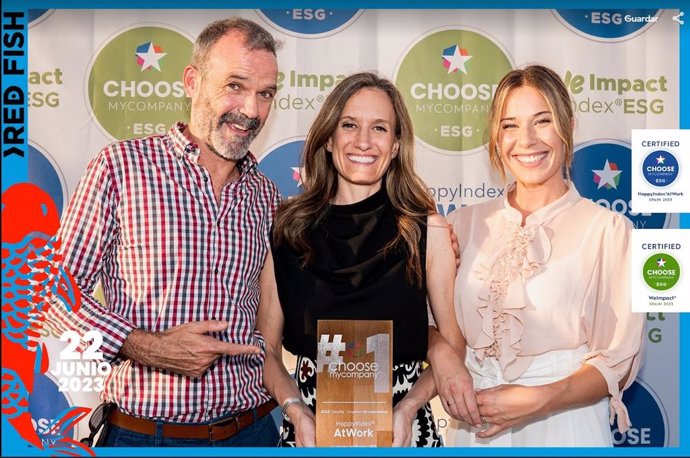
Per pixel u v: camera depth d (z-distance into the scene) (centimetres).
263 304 240
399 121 238
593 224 237
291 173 276
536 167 238
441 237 239
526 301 232
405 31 278
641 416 280
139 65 277
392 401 233
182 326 207
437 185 277
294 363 273
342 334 231
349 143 234
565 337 230
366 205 237
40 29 276
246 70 228
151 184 223
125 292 223
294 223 236
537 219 239
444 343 236
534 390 227
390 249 235
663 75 280
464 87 278
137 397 221
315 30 277
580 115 279
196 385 221
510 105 240
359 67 277
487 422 232
